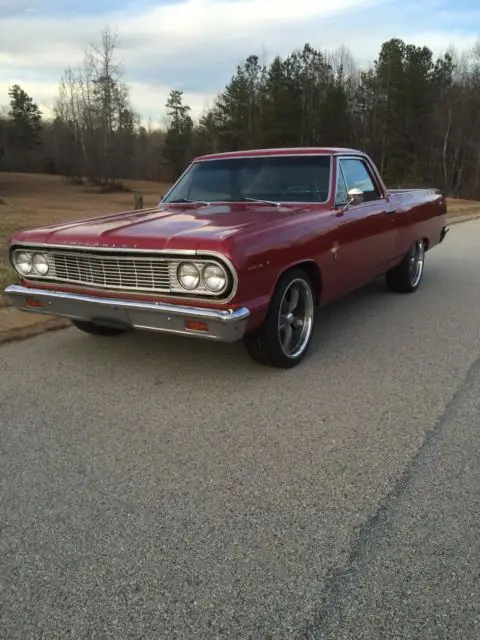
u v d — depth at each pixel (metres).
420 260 7.39
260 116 56.94
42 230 4.33
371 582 2.21
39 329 5.37
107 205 29.62
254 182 5.15
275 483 2.88
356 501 2.73
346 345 5.05
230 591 2.17
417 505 2.70
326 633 1.99
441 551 2.38
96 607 2.10
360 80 61.50
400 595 2.15
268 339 4.12
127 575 2.26
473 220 19.89
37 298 4.29
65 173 65.31
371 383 4.17
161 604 2.11
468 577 2.23
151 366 4.50
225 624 2.02
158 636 1.98
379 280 8.09
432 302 6.75
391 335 5.37
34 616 2.06
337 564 2.31
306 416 3.63
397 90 55.31
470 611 2.07
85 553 2.38
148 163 77.12
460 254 10.88
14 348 4.91
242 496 2.78
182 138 72.31
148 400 3.88
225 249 3.48
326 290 4.75
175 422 3.55
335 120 55.12
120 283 3.89
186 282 3.61
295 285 4.36
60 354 4.77
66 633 1.99
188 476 2.95
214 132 63.22
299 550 2.39
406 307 6.50
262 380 4.21
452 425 3.51
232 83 60.47
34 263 4.28
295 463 3.07
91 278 4.01
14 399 3.88
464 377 4.30
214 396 3.94
